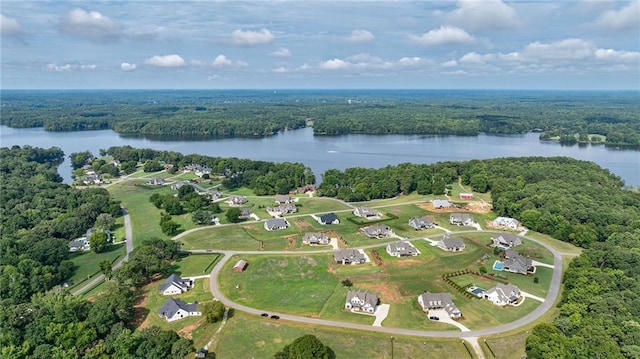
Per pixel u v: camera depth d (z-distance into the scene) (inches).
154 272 4503.0
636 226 5403.5
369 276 4520.2
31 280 4222.4
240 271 4650.6
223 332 3501.5
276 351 3245.6
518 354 3203.7
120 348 3120.1
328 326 3567.9
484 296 4050.2
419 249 5251.0
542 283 4343.0
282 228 6067.9
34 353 3078.2
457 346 3294.8
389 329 3526.1
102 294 4114.2
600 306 3462.1
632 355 2886.3
